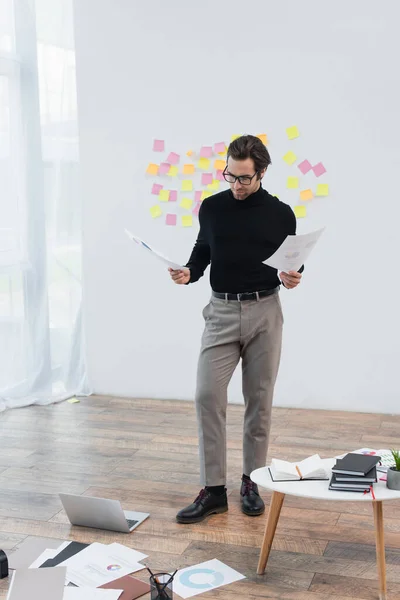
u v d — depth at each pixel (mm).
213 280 2986
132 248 4668
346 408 4441
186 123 4480
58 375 4789
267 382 2990
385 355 4336
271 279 2951
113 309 4750
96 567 2559
